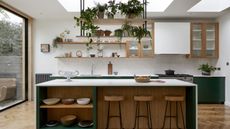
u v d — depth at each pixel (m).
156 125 3.93
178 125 3.94
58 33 6.77
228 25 5.92
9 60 5.79
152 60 6.82
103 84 3.57
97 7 4.01
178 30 6.36
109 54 6.80
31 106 5.85
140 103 3.93
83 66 6.82
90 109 3.94
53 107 3.60
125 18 3.99
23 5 5.09
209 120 4.58
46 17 6.49
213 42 6.58
